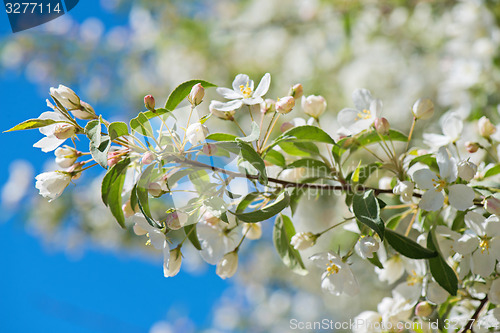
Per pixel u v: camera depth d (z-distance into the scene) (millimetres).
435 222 728
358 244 721
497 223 724
